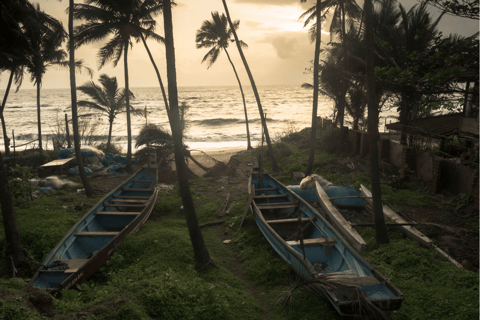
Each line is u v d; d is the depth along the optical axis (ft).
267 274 23.54
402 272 22.68
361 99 69.36
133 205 35.58
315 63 48.75
